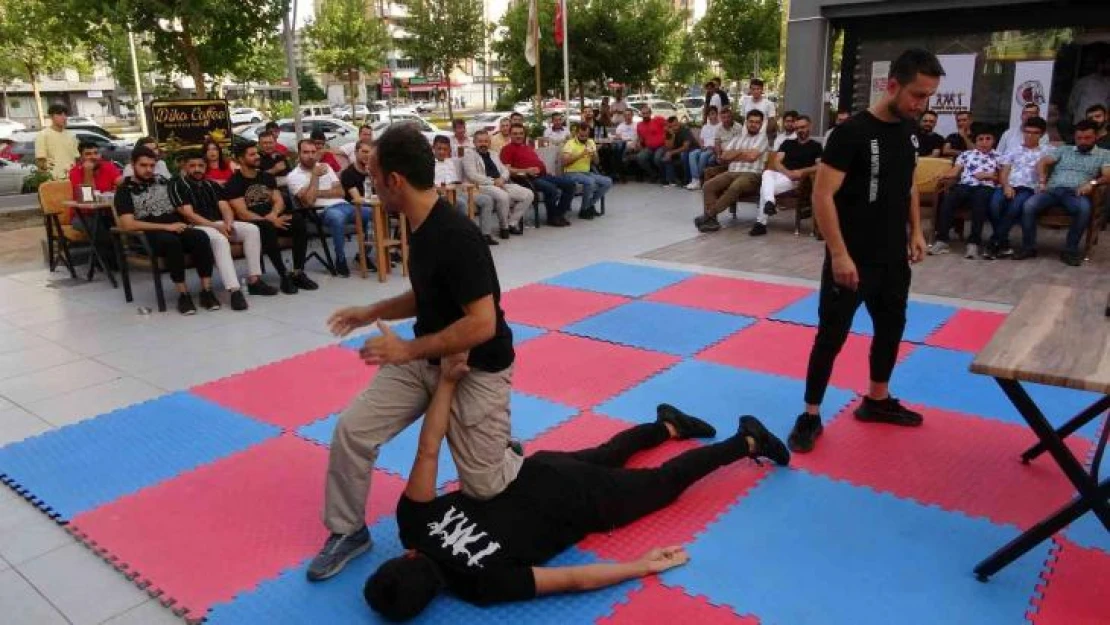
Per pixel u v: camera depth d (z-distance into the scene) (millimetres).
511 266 8219
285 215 7422
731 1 24703
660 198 13000
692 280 7445
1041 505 3439
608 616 2754
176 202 6754
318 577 2984
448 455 3957
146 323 6434
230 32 11609
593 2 22547
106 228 7461
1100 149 7664
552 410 4531
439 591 2783
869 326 5902
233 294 6750
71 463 3992
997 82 10516
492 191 9539
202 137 10883
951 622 2715
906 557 3088
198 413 4578
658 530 3293
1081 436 4094
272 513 3490
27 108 52562
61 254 8164
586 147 11219
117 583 3039
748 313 6340
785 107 11828
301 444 4164
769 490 3602
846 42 11391
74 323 6449
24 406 4754
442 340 2525
